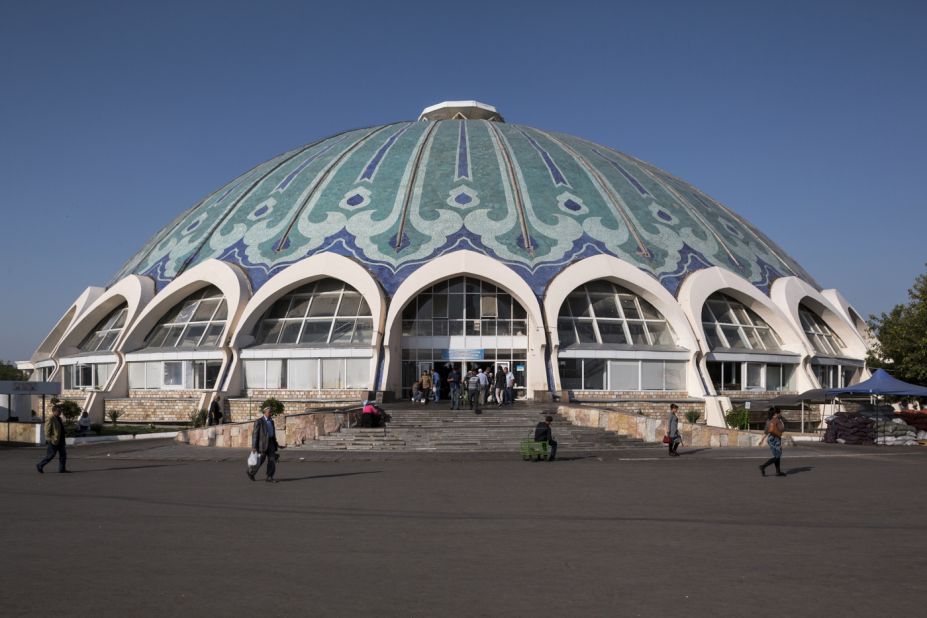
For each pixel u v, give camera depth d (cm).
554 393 3594
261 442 1770
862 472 1934
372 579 887
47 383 3152
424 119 5516
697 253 4212
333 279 3928
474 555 1006
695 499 1485
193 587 853
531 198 4184
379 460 2277
